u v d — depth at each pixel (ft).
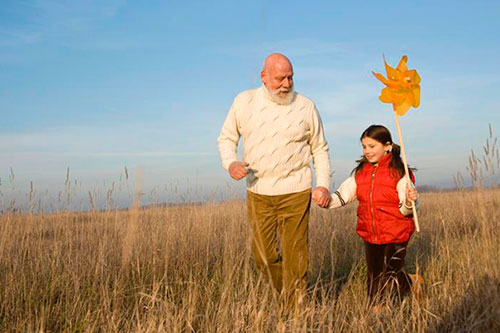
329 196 10.91
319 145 11.44
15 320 10.43
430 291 11.25
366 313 9.46
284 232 10.63
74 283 11.84
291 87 10.52
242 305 8.97
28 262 13.34
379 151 10.98
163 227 16.49
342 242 17.12
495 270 9.91
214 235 16.19
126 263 12.75
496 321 8.24
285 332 8.29
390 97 10.00
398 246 10.75
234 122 11.20
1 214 14.88
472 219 16.71
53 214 16.29
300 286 10.16
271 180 10.52
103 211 16.90
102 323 9.88
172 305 9.56
